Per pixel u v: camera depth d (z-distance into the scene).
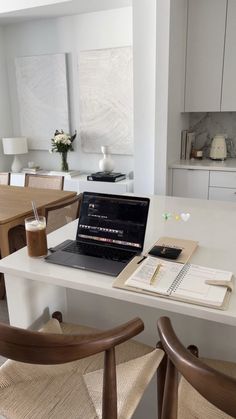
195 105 3.69
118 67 4.17
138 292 1.09
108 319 1.56
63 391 1.08
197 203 2.10
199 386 0.70
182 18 3.43
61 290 1.58
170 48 3.18
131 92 4.18
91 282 1.15
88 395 1.07
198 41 3.50
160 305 1.05
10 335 0.81
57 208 2.15
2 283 2.63
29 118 4.91
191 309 1.01
